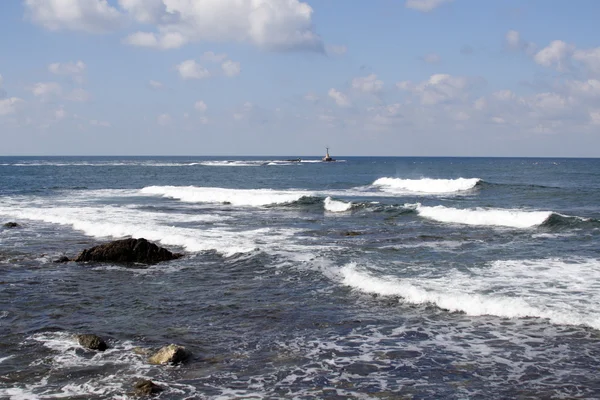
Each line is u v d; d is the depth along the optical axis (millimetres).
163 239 20641
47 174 84125
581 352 9078
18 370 8523
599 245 19094
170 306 12102
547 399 7465
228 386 7973
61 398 7539
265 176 81375
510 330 10211
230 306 12047
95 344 9445
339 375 8359
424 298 12148
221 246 18922
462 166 129250
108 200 38781
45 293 13273
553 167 118938
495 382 8031
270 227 24484
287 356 9125
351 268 15156
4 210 30844
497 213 25609
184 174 88000
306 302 12289
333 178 74875
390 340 9836
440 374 8352
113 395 7645
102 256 17188
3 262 17000
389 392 7750
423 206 30969
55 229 24094
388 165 142500
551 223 23969
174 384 8031
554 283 13391
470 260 16438
